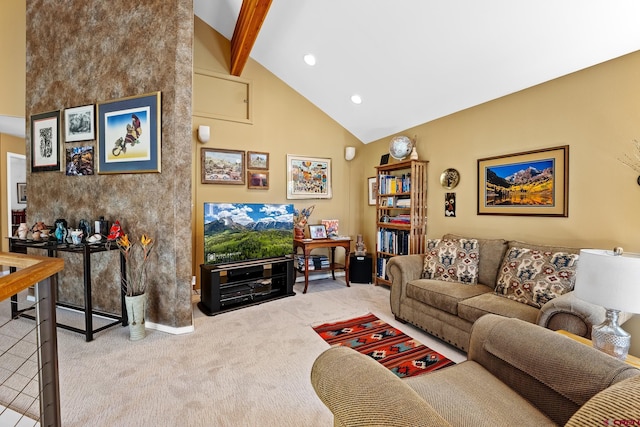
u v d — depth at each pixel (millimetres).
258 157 4375
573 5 2051
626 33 2082
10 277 962
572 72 2541
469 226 3473
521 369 1268
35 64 3381
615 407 608
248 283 3721
